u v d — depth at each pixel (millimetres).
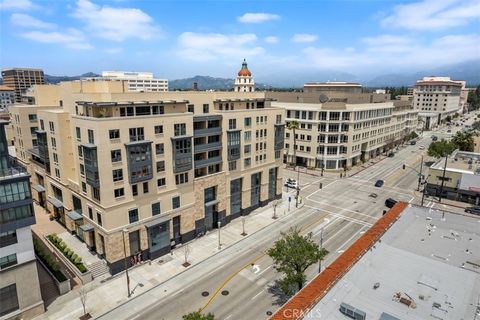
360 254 34406
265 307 40750
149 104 49250
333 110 102562
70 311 39781
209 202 60406
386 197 82000
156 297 42719
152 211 50781
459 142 113875
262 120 68312
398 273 31500
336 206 75438
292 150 112625
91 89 54844
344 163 109938
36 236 56969
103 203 45000
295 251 38688
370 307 26688
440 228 42438
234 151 62906
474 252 36562
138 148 46531
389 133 140625
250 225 64562
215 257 52656
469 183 76812
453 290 29047
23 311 37719
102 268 48344
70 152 55219
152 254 51281
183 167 53219
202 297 42781
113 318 38875
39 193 69938
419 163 120312
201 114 58500
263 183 72438
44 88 74188
